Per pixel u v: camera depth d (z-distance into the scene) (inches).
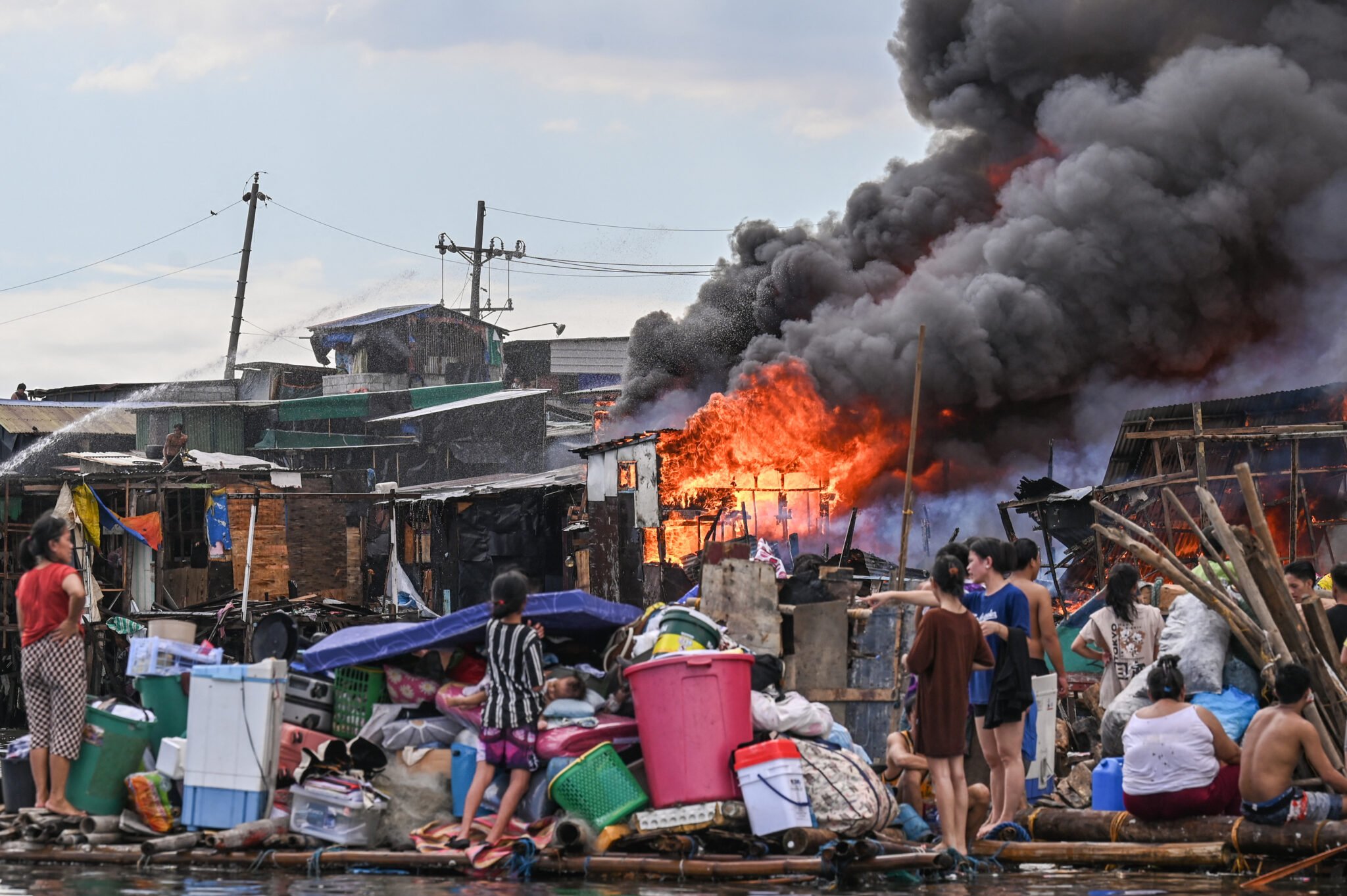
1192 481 1269.7
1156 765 649.0
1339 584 729.6
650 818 644.1
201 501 2298.2
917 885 596.4
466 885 604.7
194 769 708.0
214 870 664.4
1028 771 753.6
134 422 3191.4
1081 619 993.5
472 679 763.4
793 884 598.5
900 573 783.1
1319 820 614.5
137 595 2094.0
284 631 813.9
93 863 691.4
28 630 739.4
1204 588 737.0
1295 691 620.1
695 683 649.0
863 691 786.8
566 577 2281.0
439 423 3663.9
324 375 4183.1
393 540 2407.7
